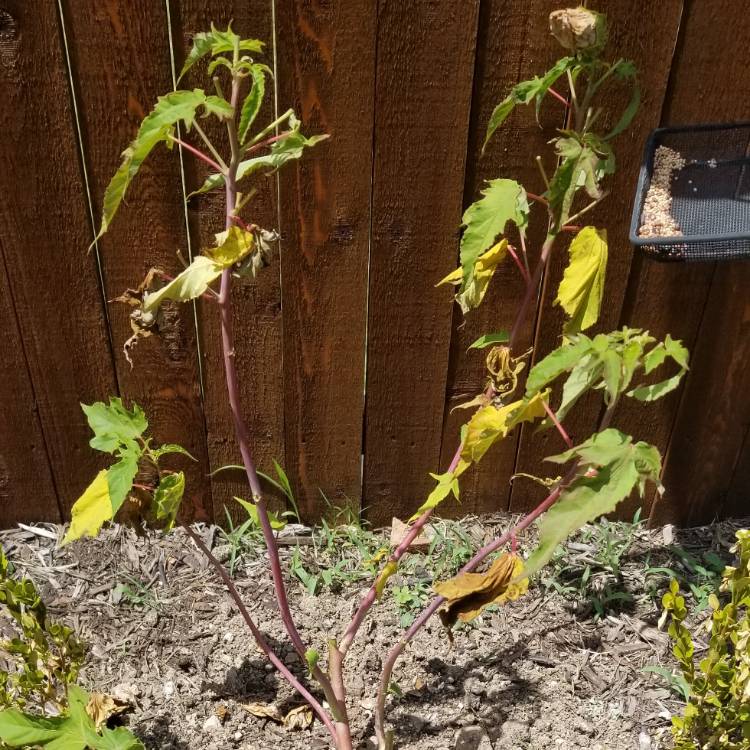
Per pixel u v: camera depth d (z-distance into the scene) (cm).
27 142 193
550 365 142
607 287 223
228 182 154
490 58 192
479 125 200
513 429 241
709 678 173
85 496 167
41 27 181
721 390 238
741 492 257
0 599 174
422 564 240
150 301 153
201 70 189
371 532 254
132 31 183
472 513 257
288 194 203
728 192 196
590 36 156
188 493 246
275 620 225
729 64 196
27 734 146
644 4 188
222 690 208
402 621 225
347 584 236
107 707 198
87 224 204
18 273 209
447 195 206
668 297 225
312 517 253
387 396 233
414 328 223
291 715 202
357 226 208
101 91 189
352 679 211
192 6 182
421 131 198
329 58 188
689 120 203
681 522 259
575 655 217
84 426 234
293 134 155
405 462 245
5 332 217
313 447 240
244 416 234
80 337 220
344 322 221
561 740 198
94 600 227
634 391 150
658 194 196
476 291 175
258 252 158
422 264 214
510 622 225
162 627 221
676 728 179
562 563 240
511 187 167
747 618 174
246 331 220
